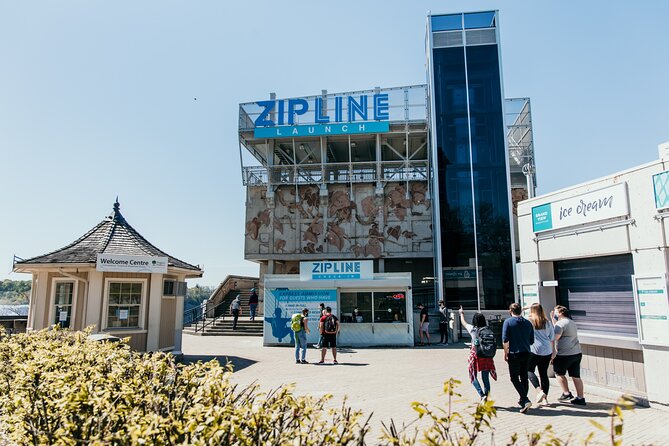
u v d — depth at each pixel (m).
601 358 8.65
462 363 13.23
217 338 22.00
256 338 22.03
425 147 33.06
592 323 8.94
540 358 7.61
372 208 30.64
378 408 7.66
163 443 2.81
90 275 13.03
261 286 31.03
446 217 24.33
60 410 3.49
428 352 16.08
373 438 5.80
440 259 23.89
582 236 8.98
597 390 8.50
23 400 4.00
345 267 18.58
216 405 3.14
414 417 7.00
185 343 19.62
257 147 33.81
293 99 31.25
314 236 30.77
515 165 30.69
